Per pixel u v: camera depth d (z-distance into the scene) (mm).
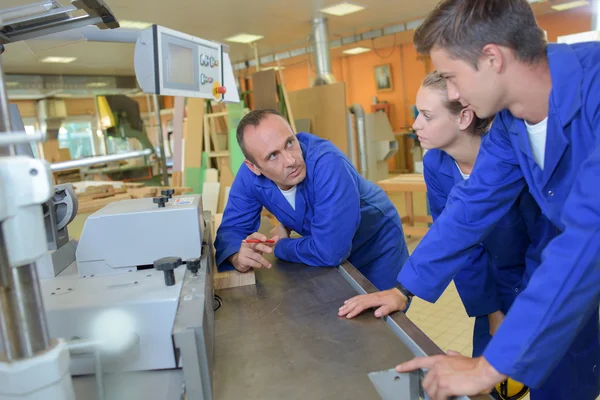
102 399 699
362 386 691
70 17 733
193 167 4344
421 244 974
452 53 704
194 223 924
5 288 463
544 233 1092
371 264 1524
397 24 6766
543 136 814
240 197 1374
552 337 623
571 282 602
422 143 1175
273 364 768
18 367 473
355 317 923
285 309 987
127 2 4660
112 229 906
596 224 584
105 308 731
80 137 8539
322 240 1187
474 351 1415
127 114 4352
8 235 440
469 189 945
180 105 4648
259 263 1154
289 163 1145
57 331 733
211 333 812
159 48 1128
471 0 669
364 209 1448
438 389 660
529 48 684
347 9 5590
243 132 1172
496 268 1309
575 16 6852
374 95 9453
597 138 699
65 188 989
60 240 976
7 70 7453
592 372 1087
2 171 425
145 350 740
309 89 5227
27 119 8469
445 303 2793
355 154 5449
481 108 751
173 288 788
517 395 1190
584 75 716
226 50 1434
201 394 648
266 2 4988
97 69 8258
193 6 4965
